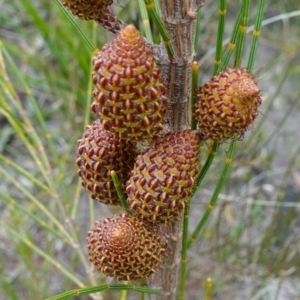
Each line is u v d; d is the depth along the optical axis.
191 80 0.24
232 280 0.54
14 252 0.56
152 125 0.22
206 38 0.61
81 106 0.59
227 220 0.53
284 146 0.65
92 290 0.26
